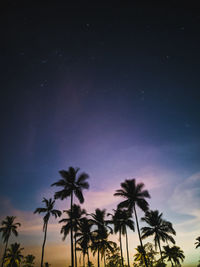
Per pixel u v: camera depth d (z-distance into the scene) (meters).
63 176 29.89
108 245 38.25
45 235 35.75
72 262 24.05
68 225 32.75
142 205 30.61
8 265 46.31
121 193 32.53
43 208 38.41
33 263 52.59
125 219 37.16
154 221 36.56
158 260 47.81
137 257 47.31
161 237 35.19
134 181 33.59
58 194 28.25
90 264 51.38
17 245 50.41
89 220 38.53
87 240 36.59
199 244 45.75
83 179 30.16
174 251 48.81
